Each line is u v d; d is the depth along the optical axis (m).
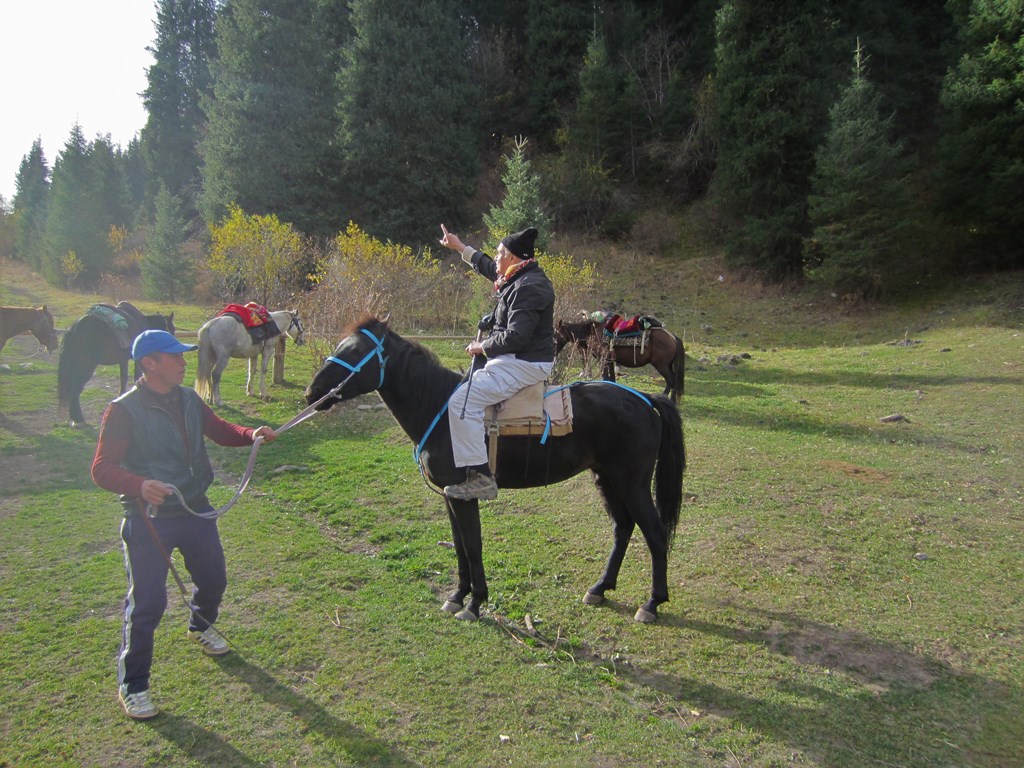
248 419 10.16
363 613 4.67
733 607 4.86
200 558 3.78
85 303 25.56
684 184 30.64
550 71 34.69
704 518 6.46
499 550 5.77
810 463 8.26
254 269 20.84
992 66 20.19
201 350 10.49
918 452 8.99
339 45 32.22
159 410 3.59
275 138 27.81
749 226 24.23
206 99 29.48
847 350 17.44
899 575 5.37
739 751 3.46
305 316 14.19
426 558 5.56
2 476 7.38
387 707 3.70
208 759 3.29
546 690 3.90
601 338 11.65
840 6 27.62
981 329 17.33
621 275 26.12
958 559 5.66
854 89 21.58
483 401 4.29
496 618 4.67
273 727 3.52
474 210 31.28
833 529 6.23
